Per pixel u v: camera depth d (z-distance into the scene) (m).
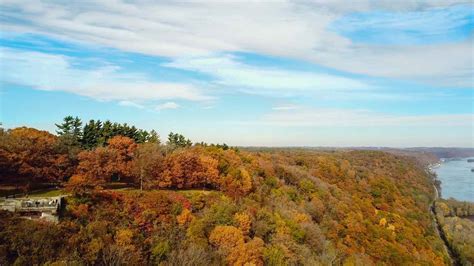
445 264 120.19
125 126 126.50
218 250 68.62
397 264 101.31
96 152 92.75
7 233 53.44
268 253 72.88
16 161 78.69
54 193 77.06
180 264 60.00
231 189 96.62
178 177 94.62
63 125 112.12
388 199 162.00
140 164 91.38
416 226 139.88
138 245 63.06
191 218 76.06
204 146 141.88
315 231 91.75
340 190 143.00
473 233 164.00
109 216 69.12
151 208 74.88
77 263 51.75
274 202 104.19
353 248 100.88
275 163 149.38
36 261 50.72
